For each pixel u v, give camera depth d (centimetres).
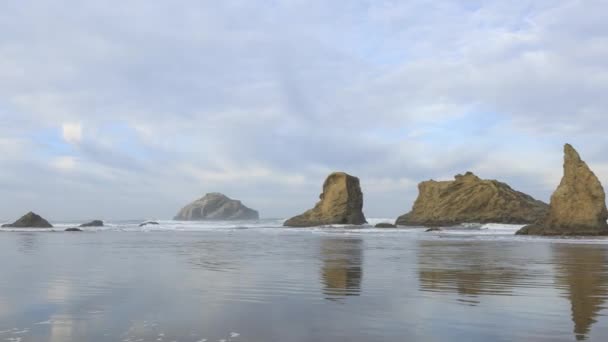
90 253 2333
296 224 8400
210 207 19588
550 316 849
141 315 857
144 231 6106
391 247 2894
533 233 4709
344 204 8375
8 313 874
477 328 761
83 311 891
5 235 4641
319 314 865
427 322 803
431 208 8462
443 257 2130
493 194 7981
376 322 803
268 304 966
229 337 705
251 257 2123
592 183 4531
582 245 3088
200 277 1393
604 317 841
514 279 1360
